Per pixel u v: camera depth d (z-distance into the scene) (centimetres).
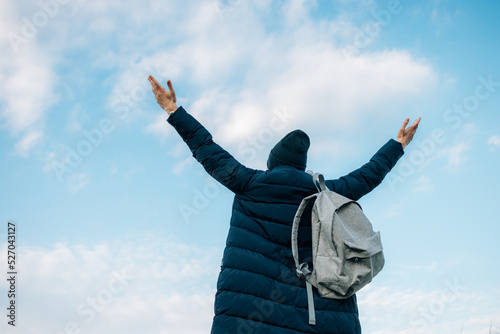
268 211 289
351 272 269
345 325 270
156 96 314
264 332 260
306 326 263
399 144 338
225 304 267
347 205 291
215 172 298
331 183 311
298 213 283
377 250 274
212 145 301
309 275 270
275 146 319
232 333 260
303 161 315
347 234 273
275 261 278
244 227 288
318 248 277
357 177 319
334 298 270
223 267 281
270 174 297
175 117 303
